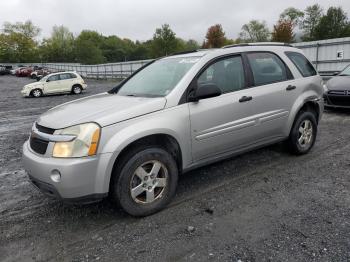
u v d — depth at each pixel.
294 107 4.92
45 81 21.11
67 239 3.20
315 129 5.43
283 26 51.34
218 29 62.25
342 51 16.98
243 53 4.49
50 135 3.24
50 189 3.20
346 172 4.56
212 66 4.10
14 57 99.50
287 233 3.11
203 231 3.21
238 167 4.89
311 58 18.53
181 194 4.07
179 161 3.81
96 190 3.20
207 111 3.87
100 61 95.06
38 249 3.05
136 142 3.48
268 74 4.70
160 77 4.27
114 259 2.85
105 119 3.24
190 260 2.78
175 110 3.65
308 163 4.97
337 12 57.91
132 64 32.78
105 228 3.36
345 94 8.29
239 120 4.20
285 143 5.25
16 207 3.94
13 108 14.64
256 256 2.79
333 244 2.90
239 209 3.62
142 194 3.58
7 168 5.50
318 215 3.41
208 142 3.95
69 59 103.50
